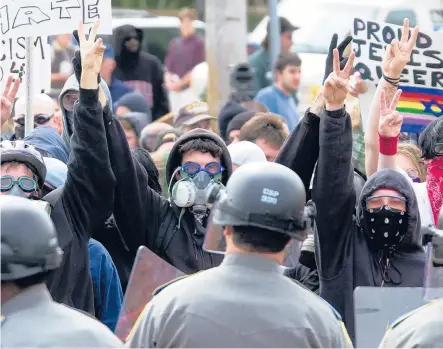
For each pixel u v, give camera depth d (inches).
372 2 908.0
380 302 329.7
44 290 291.7
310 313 302.4
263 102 804.6
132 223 415.8
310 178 416.8
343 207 395.2
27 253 285.7
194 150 412.8
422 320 317.4
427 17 885.8
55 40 872.3
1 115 460.8
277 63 805.9
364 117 539.2
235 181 306.7
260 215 301.7
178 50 928.9
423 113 538.3
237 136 626.8
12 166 394.6
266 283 302.5
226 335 297.1
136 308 337.1
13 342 285.6
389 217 399.9
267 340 297.1
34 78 557.3
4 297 289.4
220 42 855.7
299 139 410.9
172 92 921.5
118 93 850.8
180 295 302.5
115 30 870.4
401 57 456.1
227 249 308.8
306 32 911.7
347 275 402.6
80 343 287.9
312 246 414.0
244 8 861.2
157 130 697.0
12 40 534.3
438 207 461.1
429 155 461.7
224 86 856.3
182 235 415.8
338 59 393.7
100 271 424.2
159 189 479.8
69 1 476.4
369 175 477.4
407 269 406.6
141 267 338.6
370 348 327.6
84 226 400.2
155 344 301.4
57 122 602.2
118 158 407.5
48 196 402.3
